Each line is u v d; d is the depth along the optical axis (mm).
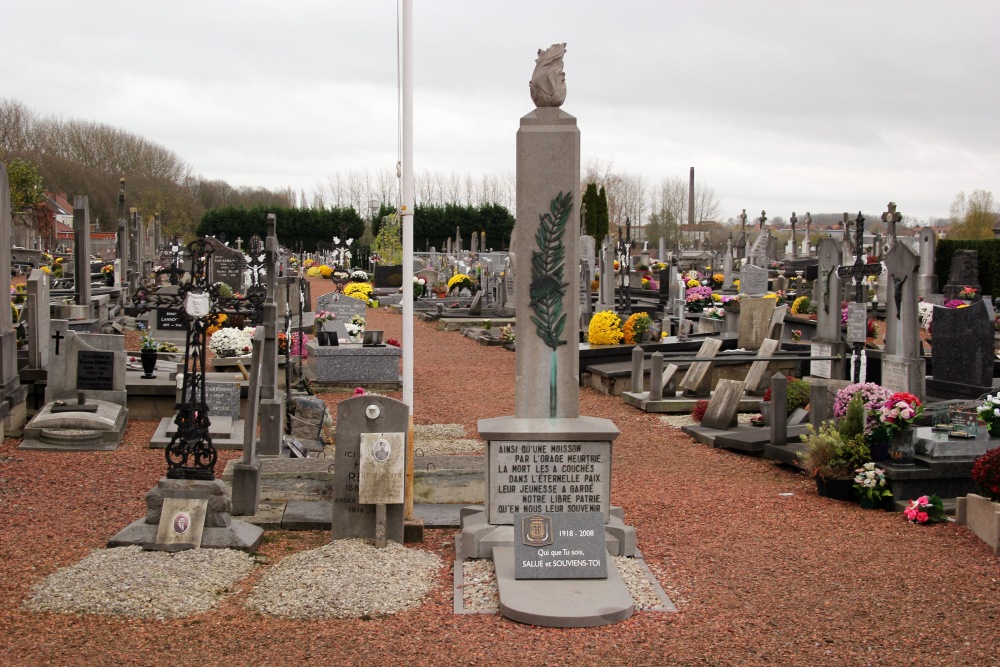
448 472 11273
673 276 31016
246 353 18453
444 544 9547
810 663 6691
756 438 14461
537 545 8133
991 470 9750
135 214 39969
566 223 9055
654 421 17281
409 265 10023
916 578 8484
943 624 7398
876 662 6711
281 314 21969
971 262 37875
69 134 96500
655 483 12484
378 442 9094
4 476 11898
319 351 20094
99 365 14750
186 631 7219
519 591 7797
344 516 9211
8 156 79438
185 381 9234
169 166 105875
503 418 9328
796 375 20109
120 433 14023
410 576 8266
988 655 6832
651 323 23828
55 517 10250
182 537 8828
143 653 6824
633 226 118500
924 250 38719
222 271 34062
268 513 10297
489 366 24922
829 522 10453
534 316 9109
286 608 7578
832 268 18688
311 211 86812
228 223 85250
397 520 9180
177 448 9078
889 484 11055
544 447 8922
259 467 10406
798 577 8516
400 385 20328
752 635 7168
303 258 85750
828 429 12852
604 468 8945
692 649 6910
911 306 15891
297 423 14500
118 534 8938
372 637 7117
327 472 10906
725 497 11641
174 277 9703
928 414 13281
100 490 11445
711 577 8508
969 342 16969
